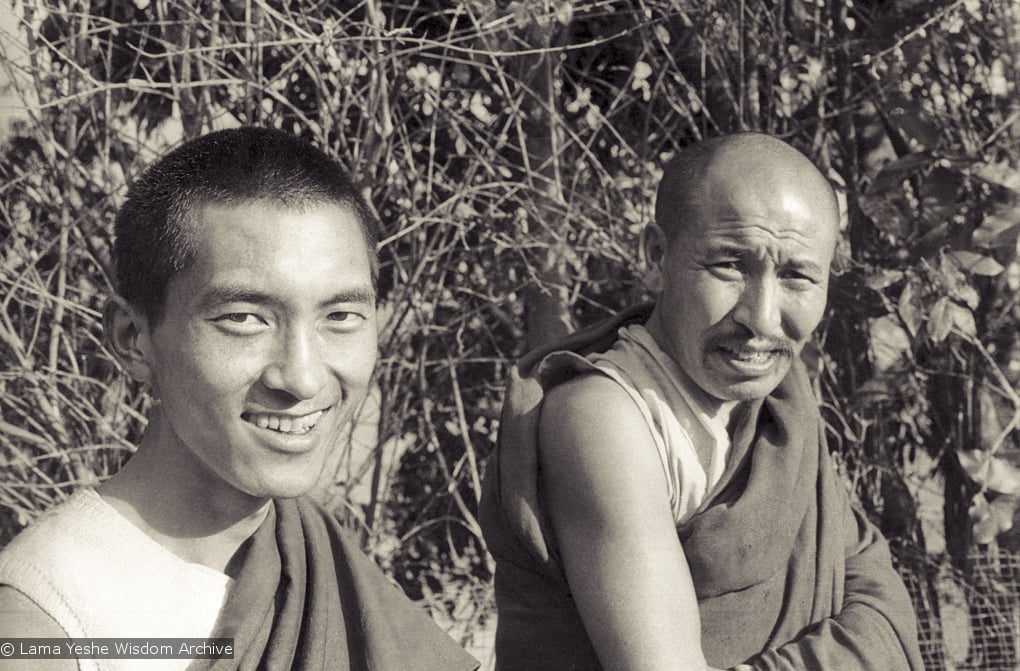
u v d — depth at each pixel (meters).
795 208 1.57
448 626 2.64
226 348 1.05
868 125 2.53
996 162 2.46
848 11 2.54
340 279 1.08
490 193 2.42
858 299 2.46
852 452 2.53
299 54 2.23
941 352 2.51
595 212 2.53
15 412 2.33
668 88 2.56
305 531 1.22
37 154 2.31
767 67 2.53
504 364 2.67
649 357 1.68
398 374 2.51
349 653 1.21
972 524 2.41
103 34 2.37
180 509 1.12
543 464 1.65
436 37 2.48
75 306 2.27
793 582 1.68
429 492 2.67
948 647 2.51
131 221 1.12
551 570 1.65
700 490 1.64
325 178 1.11
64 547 1.07
